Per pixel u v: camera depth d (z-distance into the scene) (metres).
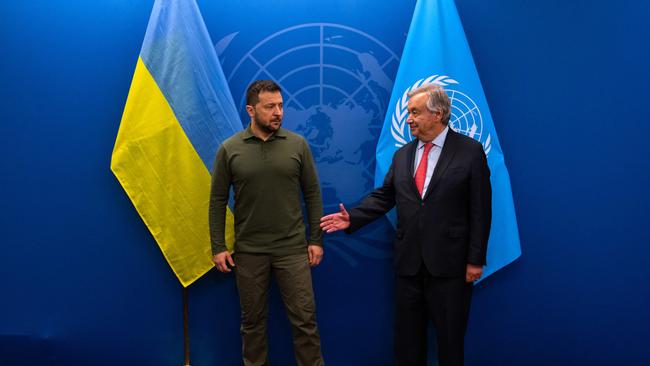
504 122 2.34
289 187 2.09
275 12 2.35
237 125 2.27
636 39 2.30
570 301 2.36
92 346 2.42
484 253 1.92
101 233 2.40
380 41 2.35
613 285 2.34
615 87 2.31
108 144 2.38
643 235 2.32
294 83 2.36
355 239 2.40
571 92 2.33
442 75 2.23
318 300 2.41
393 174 2.12
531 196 2.35
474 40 2.33
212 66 2.25
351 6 2.35
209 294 2.40
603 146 2.33
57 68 2.37
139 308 2.41
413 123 1.99
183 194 2.25
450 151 1.98
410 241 1.99
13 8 2.36
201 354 2.42
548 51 2.32
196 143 2.24
